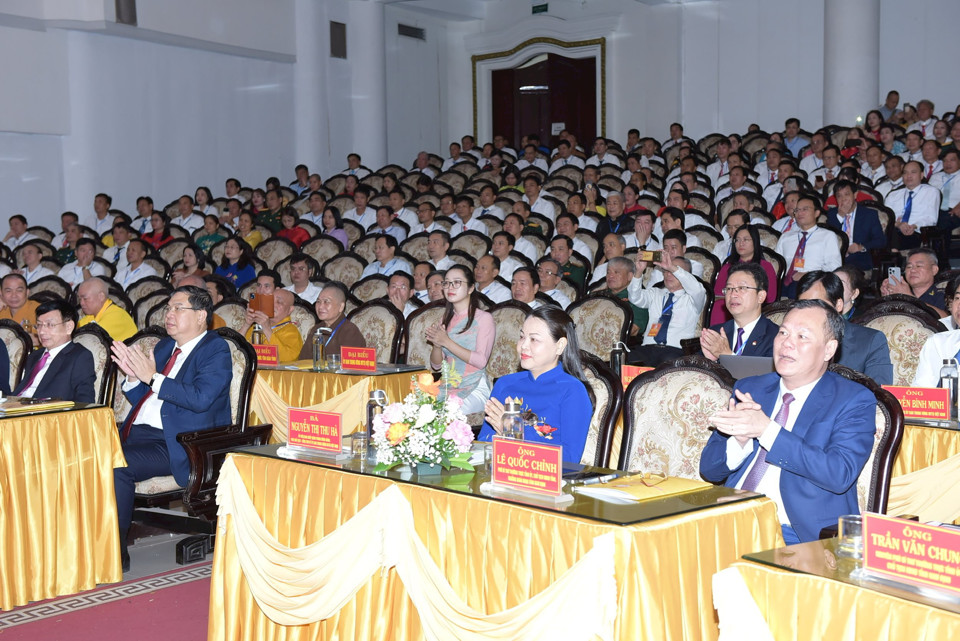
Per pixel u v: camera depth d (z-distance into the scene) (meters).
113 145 14.00
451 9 17.61
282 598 3.08
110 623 3.78
